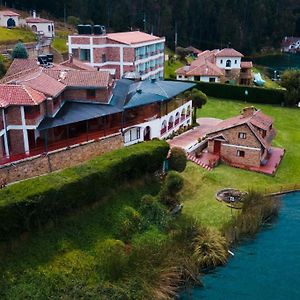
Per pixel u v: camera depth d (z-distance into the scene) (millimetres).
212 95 99812
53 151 46938
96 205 44125
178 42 184500
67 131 52750
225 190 52906
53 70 58531
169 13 183500
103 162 45312
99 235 41062
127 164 47125
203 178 54938
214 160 59500
